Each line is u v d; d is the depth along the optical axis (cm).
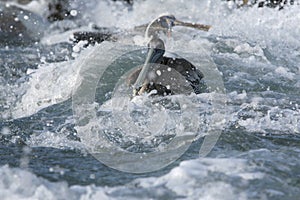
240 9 3859
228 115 2206
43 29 4172
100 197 1512
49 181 1641
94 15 4578
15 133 2153
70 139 2073
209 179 1591
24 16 4191
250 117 2194
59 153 1936
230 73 2678
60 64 2756
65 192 1546
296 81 2633
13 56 3422
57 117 2291
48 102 2462
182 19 4162
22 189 1545
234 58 2872
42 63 3269
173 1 4506
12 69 3112
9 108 2459
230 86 2542
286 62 2864
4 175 1630
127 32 3247
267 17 3575
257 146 1919
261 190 1551
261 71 2730
